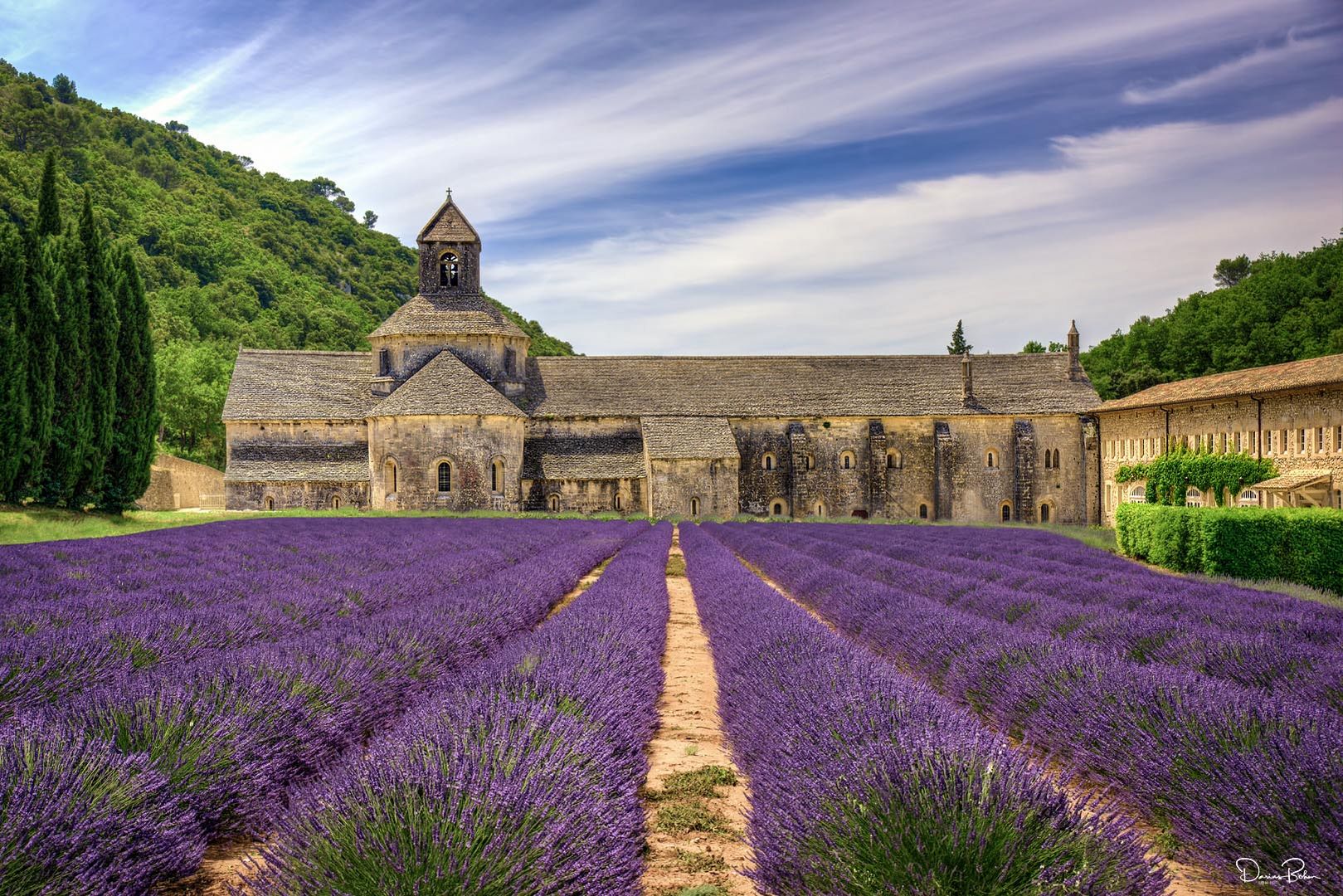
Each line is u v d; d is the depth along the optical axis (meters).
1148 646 11.49
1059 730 8.05
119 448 42.97
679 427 57.97
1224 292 89.69
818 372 64.12
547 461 57.31
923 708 7.27
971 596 16.09
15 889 4.73
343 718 8.02
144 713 6.85
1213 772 6.30
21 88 138.88
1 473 36.41
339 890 4.53
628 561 23.28
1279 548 22.58
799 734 7.01
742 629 12.78
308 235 152.38
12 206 93.44
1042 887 4.49
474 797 5.02
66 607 13.01
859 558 24.41
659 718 10.38
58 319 39.50
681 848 6.64
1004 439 60.53
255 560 22.97
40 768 5.48
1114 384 81.69
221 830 6.50
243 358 59.88
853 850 4.86
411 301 61.03
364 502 55.31
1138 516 29.56
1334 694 8.58
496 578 17.84
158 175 147.75
